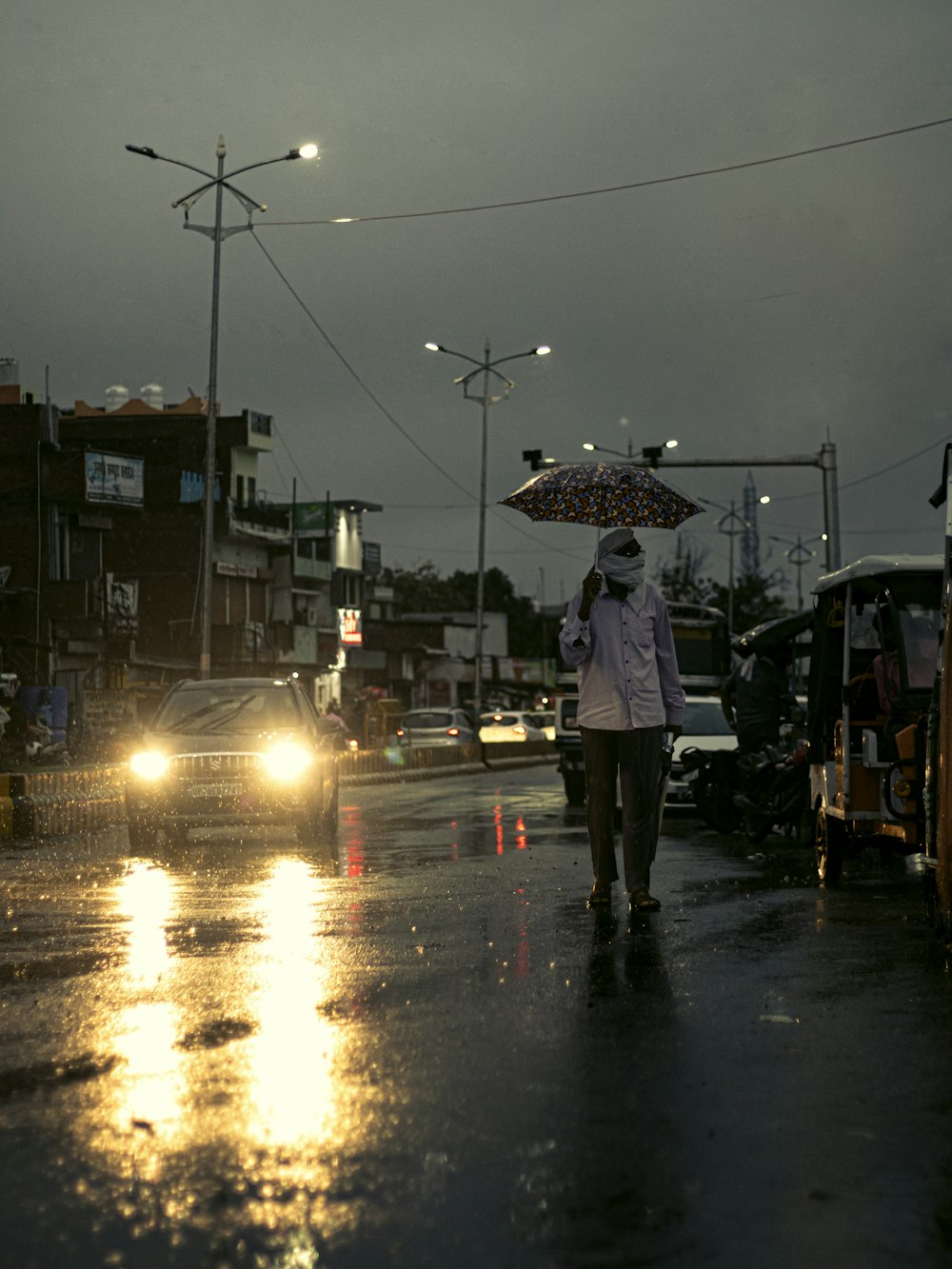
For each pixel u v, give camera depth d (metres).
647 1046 5.43
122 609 49.78
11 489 48.69
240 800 14.77
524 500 9.57
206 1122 4.43
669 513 9.55
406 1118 4.49
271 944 7.79
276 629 67.62
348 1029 5.71
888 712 11.02
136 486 50.59
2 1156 4.12
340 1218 3.63
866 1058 5.25
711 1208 3.71
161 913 9.20
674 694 9.39
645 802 9.18
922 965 7.11
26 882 11.34
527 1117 4.50
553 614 130.50
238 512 65.50
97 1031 5.70
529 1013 6.00
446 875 11.58
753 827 15.62
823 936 8.06
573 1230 3.56
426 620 105.19
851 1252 3.44
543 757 50.62
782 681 16.66
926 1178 3.95
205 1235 3.52
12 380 58.84
